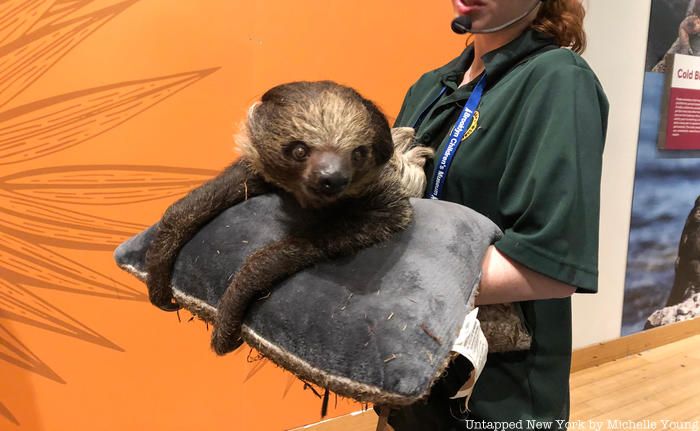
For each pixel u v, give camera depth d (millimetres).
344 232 1018
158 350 2354
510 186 1174
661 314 3695
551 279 1074
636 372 3383
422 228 1060
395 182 1095
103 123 2066
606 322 3477
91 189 2104
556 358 1315
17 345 2125
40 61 1946
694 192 3568
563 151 1089
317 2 2305
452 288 973
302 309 947
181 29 2104
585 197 1091
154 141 2152
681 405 3004
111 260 2199
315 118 996
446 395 1298
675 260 3629
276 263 988
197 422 2490
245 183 1151
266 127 1044
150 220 2213
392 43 2510
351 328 903
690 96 3357
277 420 2697
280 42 2273
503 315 1248
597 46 2955
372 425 2842
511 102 1212
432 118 1484
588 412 2918
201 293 1083
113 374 2285
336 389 893
